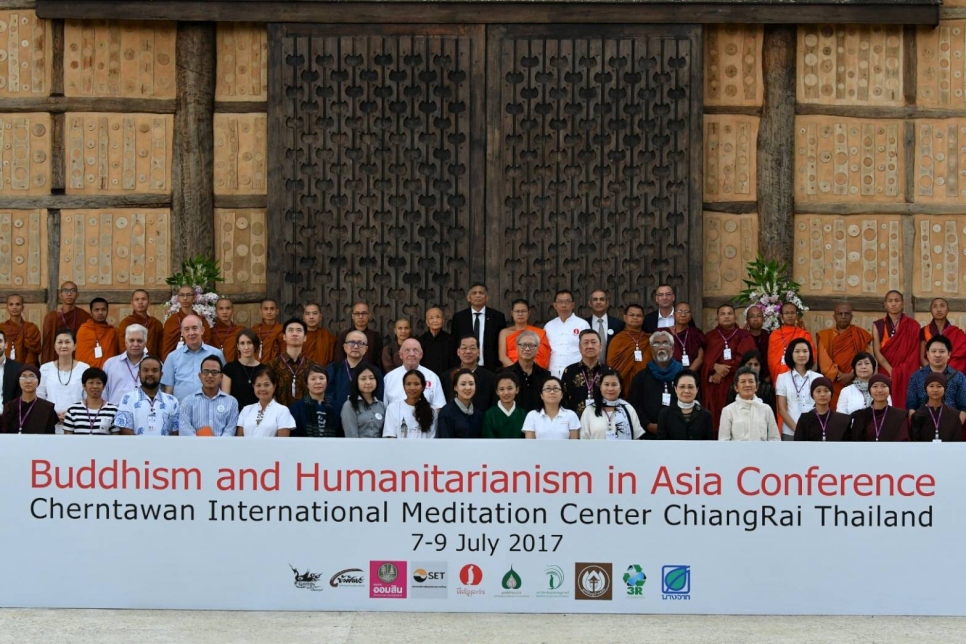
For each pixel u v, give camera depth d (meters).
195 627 7.22
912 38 12.66
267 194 12.53
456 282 12.48
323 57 12.43
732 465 7.50
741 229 12.65
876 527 7.48
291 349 10.05
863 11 12.45
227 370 10.02
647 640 7.00
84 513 7.58
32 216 12.66
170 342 11.74
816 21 12.44
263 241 12.66
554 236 12.45
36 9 12.45
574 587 7.54
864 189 12.69
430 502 7.53
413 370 8.93
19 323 12.21
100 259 12.64
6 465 7.58
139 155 12.65
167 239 12.64
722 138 12.62
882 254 12.69
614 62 12.40
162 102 12.62
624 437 8.81
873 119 12.68
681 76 12.38
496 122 12.42
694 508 7.51
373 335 11.44
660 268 12.41
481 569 7.54
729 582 7.51
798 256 12.67
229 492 7.55
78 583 7.59
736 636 7.09
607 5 12.39
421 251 12.49
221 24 12.59
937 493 7.45
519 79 12.41
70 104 12.62
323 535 7.55
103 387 8.98
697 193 12.38
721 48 12.61
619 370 11.09
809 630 7.21
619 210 12.42
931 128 12.68
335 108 12.46
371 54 12.41
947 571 7.46
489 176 12.45
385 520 7.54
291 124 12.45
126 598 7.58
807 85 12.65
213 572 7.57
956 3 12.66
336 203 12.48
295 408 9.11
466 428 8.78
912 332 11.87
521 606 7.55
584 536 7.53
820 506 7.48
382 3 12.40
